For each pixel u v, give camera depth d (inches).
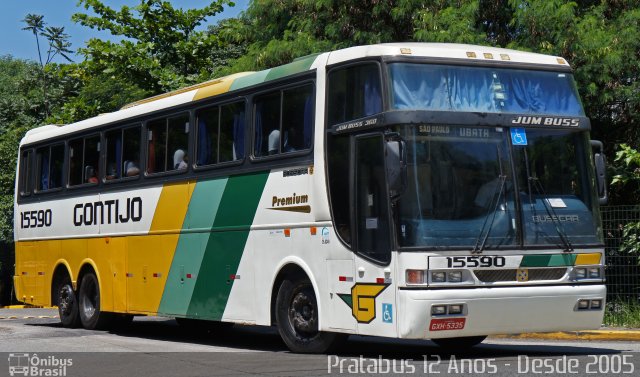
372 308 466.9
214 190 589.3
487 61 489.1
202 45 1364.4
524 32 808.3
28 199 824.3
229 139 580.1
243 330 765.3
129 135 690.2
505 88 489.1
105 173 714.8
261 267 545.0
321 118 501.7
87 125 745.0
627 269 715.4
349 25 885.2
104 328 738.2
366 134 474.6
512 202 471.5
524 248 468.8
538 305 468.4
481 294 455.2
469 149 469.1
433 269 449.1
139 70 1314.0
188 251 611.8
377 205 466.9
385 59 471.2
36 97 1689.2
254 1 945.5
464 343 560.4
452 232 456.4
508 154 476.7
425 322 446.0
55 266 775.1
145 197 663.1
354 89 485.7
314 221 504.1
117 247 693.9
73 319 755.4
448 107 472.1
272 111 544.4
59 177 779.4
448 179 461.1
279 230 531.2
